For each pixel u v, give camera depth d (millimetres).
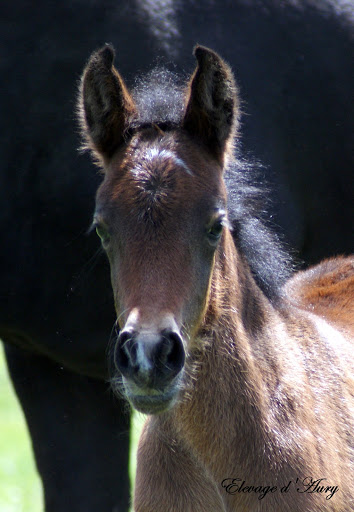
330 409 15164
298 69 20547
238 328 14406
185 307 13047
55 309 18359
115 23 19078
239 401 14258
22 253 18266
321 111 20656
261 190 16250
